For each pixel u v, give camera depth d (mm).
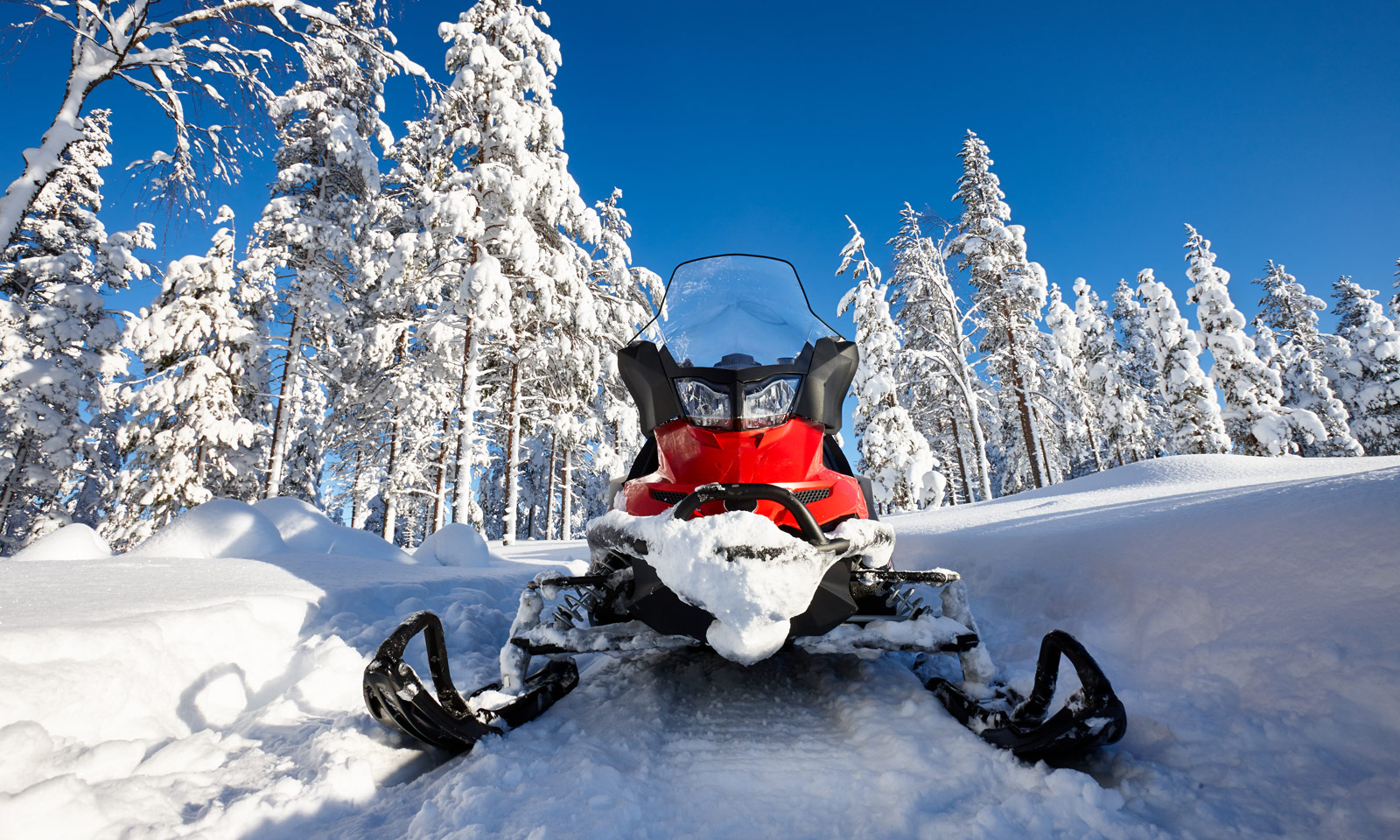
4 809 1638
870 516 3064
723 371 2729
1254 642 2346
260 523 6312
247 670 3141
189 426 17641
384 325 16578
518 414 20031
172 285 18359
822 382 2758
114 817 1786
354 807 2041
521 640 2672
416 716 2244
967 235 26656
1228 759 1910
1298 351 31203
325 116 21047
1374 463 8000
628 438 21594
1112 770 1976
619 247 23453
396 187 23922
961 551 5121
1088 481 12844
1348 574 2363
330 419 22078
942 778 2031
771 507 2447
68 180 21656
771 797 1997
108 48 8258
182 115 8844
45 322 19203
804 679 3229
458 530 8656
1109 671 2725
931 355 24734
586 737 2488
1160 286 29203
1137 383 37656
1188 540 3232
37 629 2473
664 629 2432
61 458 19141
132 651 2635
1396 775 1645
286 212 20094
